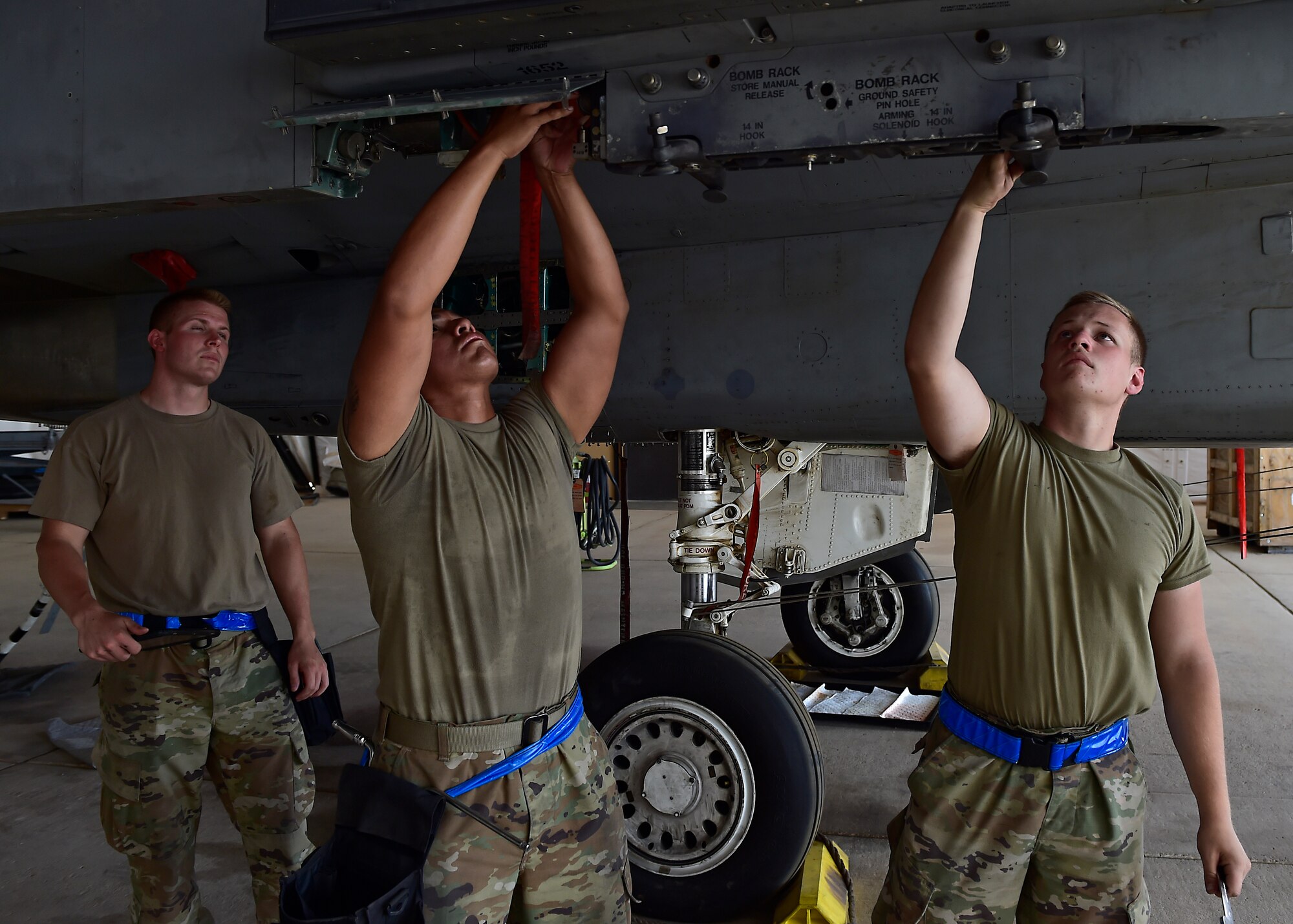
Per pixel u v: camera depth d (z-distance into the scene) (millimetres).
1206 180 2471
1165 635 1690
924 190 2639
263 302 3523
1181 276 2523
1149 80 1560
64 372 3867
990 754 1637
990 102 1607
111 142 2176
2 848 3045
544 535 1614
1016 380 2670
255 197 2090
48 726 4160
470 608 1534
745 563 3191
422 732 1552
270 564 2414
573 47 1726
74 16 2205
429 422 1578
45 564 2078
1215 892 1619
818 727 4070
